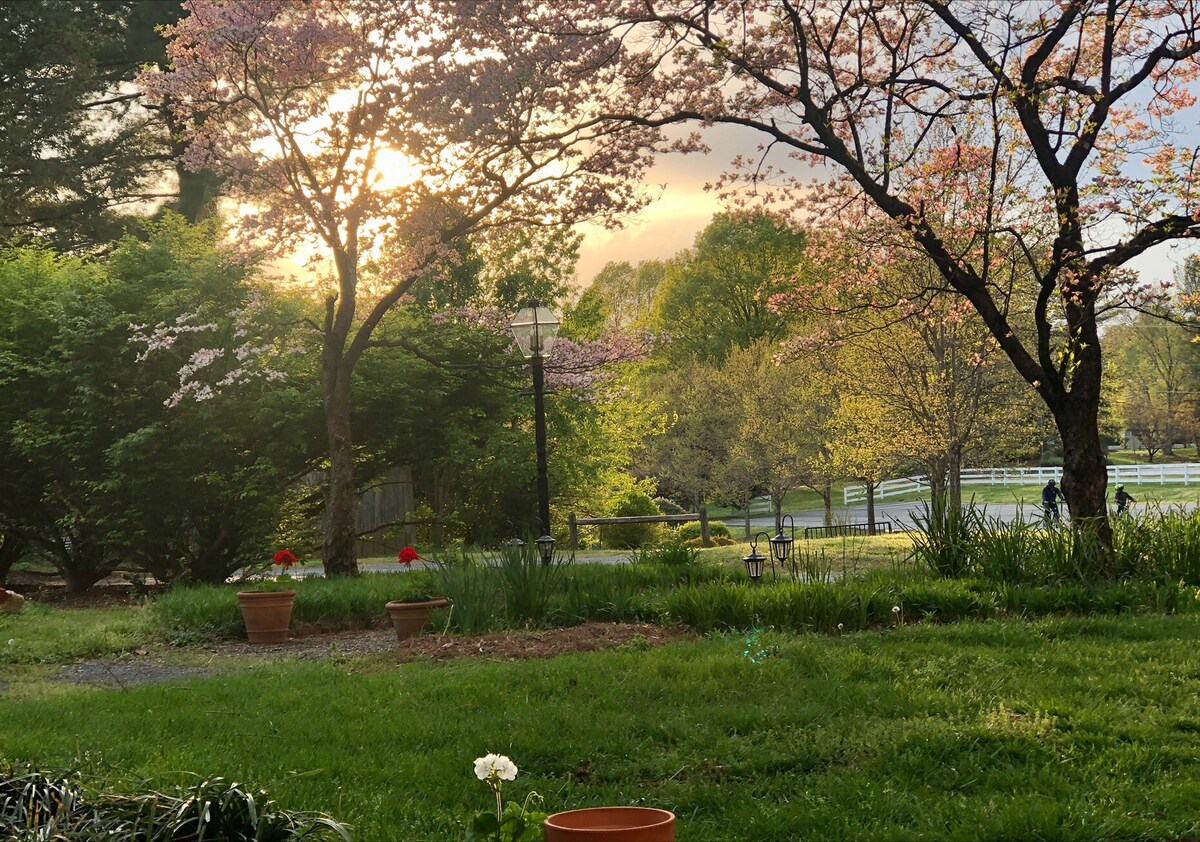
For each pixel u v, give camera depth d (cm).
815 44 1502
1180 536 1233
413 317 2553
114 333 1914
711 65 1448
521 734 621
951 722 614
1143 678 722
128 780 455
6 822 404
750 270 5897
